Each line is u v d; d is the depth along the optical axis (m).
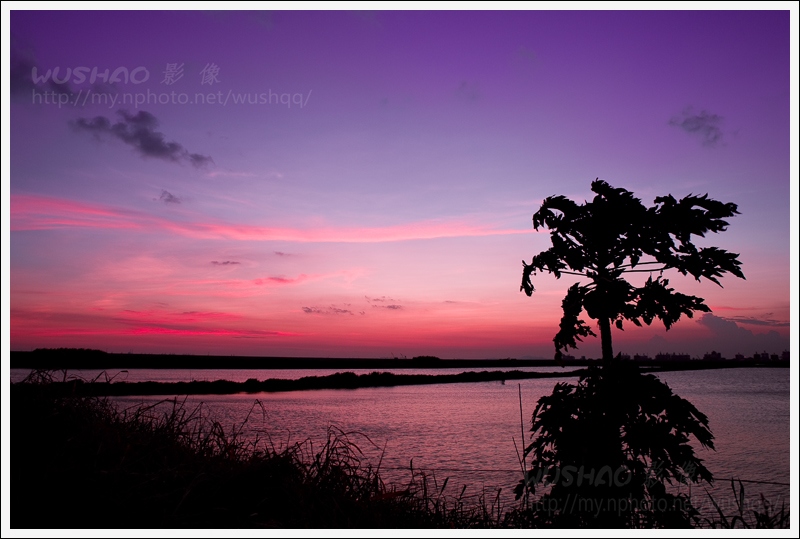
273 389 51.09
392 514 4.30
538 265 4.34
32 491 3.23
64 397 4.38
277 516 3.75
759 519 4.07
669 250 4.02
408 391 50.62
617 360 3.99
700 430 3.66
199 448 4.56
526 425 22.98
